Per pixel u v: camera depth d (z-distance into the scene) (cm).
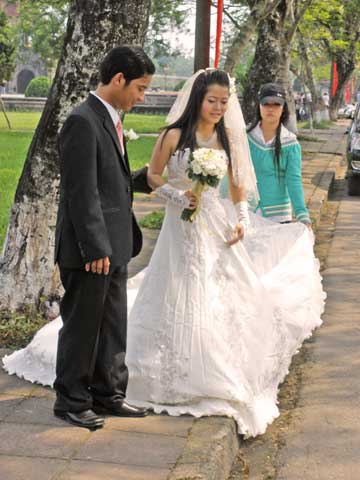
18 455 480
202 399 548
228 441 519
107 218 506
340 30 4381
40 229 721
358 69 7912
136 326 570
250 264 605
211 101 566
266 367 595
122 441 501
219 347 557
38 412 544
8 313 725
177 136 575
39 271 725
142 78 507
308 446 559
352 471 521
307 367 716
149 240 1178
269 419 575
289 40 2366
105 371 534
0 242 1125
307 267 762
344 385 672
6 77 5628
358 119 2034
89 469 464
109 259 505
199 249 573
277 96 738
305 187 1736
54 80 708
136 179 591
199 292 566
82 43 690
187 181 578
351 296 947
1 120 4334
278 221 779
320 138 3588
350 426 590
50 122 706
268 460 540
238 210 603
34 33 4400
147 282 580
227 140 591
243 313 588
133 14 692
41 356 607
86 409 524
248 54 4197
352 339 789
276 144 754
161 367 552
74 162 489
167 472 462
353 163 1858
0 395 575
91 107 503
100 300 513
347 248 1238
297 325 689
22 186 728
